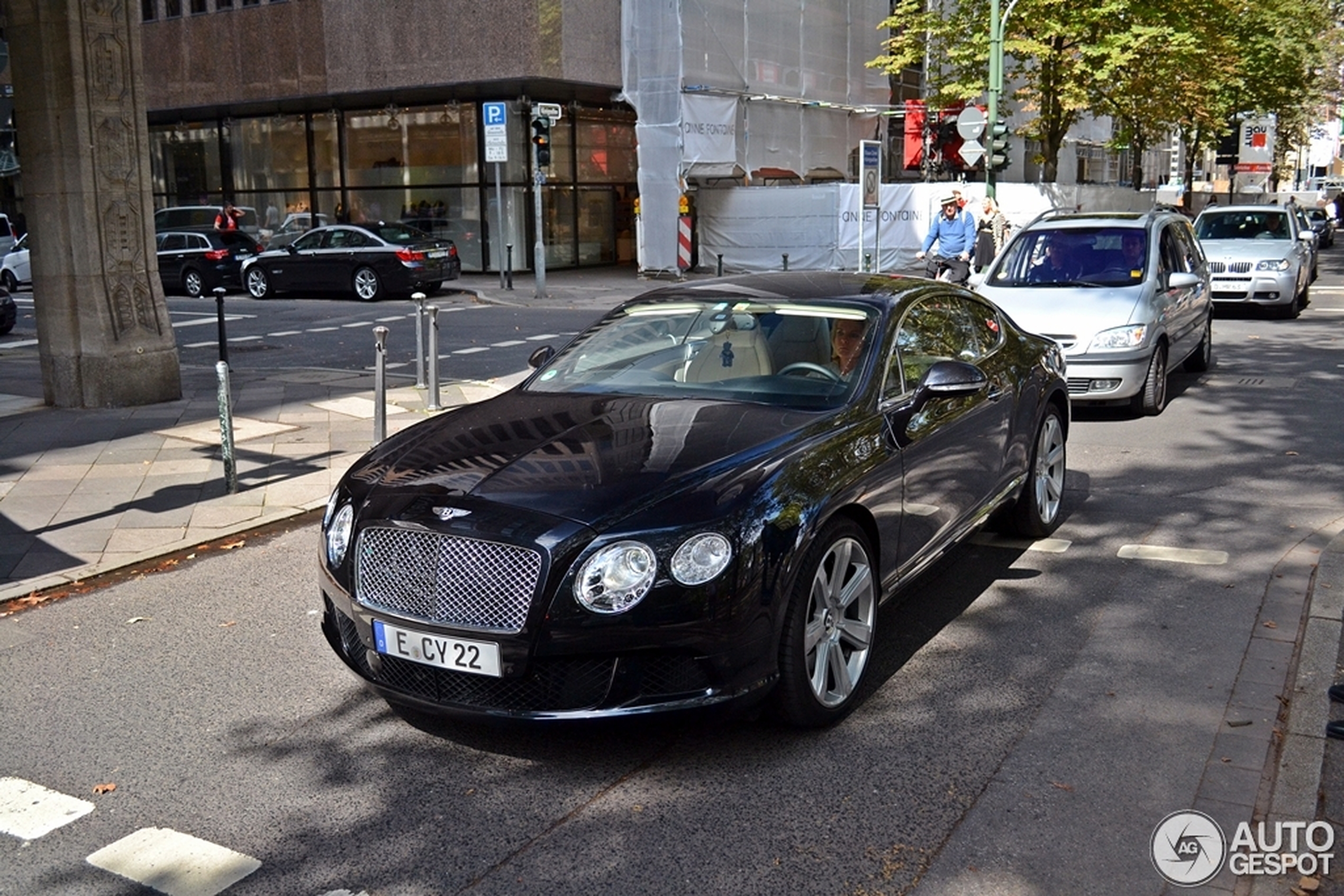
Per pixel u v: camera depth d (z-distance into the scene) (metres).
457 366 14.38
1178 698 4.60
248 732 4.53
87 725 4.62
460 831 3.75
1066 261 11.19
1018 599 5.82
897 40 29.77
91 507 7.78
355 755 4.31
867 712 4.55
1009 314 10.48
